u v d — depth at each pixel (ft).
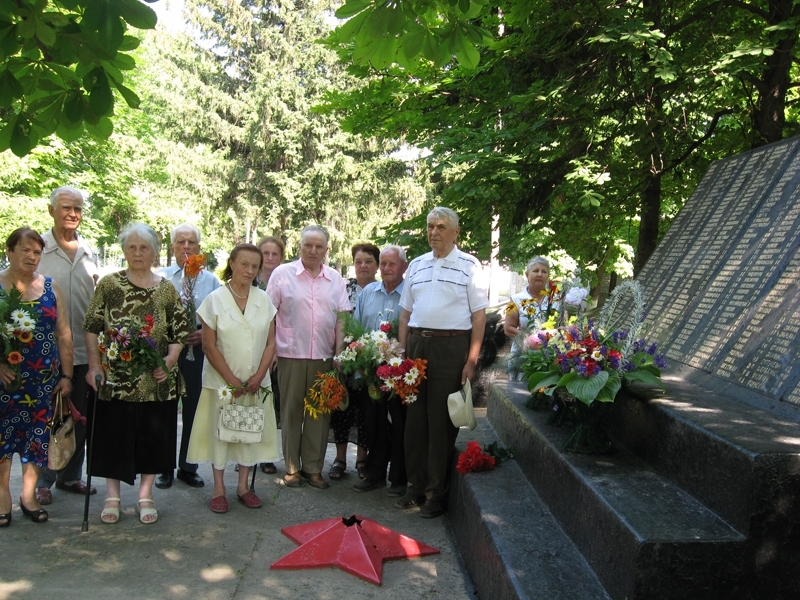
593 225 28.58
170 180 90.17
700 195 18.92
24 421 14.25
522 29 24.30
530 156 25.09
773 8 22.85
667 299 17.03
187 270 17.33
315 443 17.70
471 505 12.78
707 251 16.42
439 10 11.66
